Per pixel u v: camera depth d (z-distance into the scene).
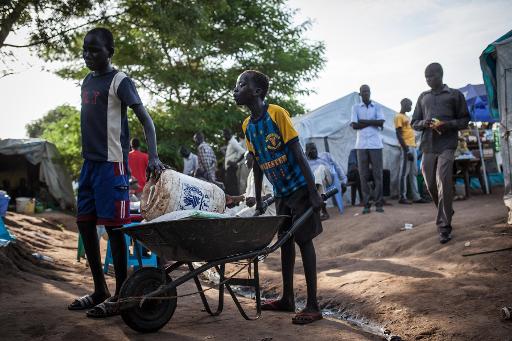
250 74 4.19
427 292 4.50
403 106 11.79
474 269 5.05
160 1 10.16
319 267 6.62
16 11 7.46
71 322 3.79
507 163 6.85
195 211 3.59
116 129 4.17
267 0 21.91
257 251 3.88
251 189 8.38
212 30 20.16
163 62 19.55
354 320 4.39
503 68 6.82
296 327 3.90
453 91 6.46
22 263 6.13
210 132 19.34
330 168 11.11
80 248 7.23
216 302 4.97
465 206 9.41
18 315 3.91
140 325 3.60
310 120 13.50
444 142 6.39
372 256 6.79
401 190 11.68
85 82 4.31
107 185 4.11
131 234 3.68
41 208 15.27
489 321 3.65
